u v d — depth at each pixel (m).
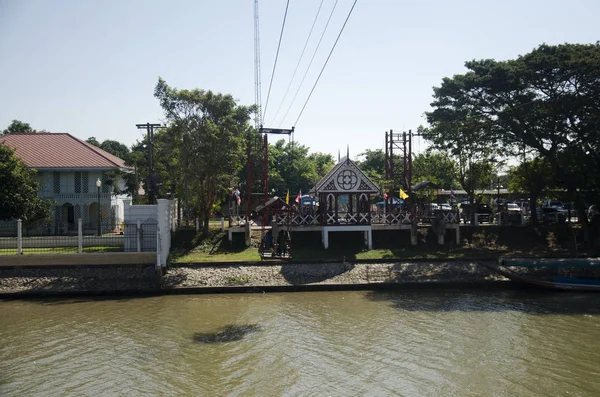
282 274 31.36
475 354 18.16
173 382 15.91
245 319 23.41
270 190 72.50
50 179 45.59
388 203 48.91
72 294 28.53
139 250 30.91
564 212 50.44
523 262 29.80
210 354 18.47
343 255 35.53
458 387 15.27
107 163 45.69
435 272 32.19
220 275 30.92
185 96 37.31
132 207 31.73
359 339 20.06
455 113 39.22
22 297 28.20
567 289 29.19
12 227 43.06
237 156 37.91
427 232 40.97
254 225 45.25
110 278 30.02
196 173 38.16
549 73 35.50
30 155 46.22
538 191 41.59
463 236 40.69
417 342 19.59
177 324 22.64
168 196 50.34
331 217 38.06
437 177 54.16
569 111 35.34
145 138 44.72
